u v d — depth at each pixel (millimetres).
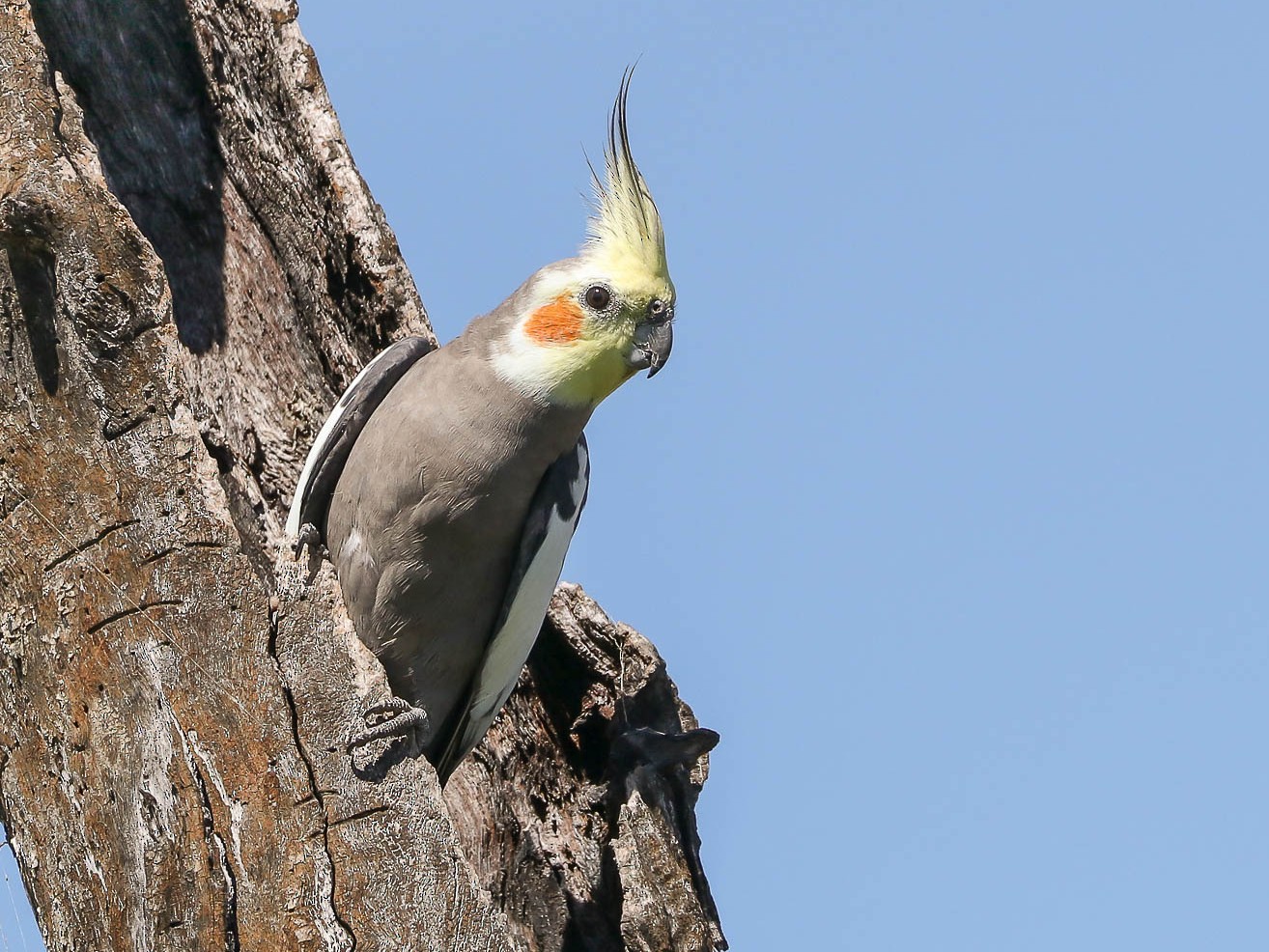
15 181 7969
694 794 10711
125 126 10898
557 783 11266
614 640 11195
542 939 10703
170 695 7816
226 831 7652
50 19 10688
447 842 7914
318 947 7551
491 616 10555
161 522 7945
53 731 7953
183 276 10922
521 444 10203
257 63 11461
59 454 8016
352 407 10367
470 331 10523
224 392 10828
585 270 10586
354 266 11680
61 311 7992
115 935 7684
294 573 8117
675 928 9930
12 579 8055
